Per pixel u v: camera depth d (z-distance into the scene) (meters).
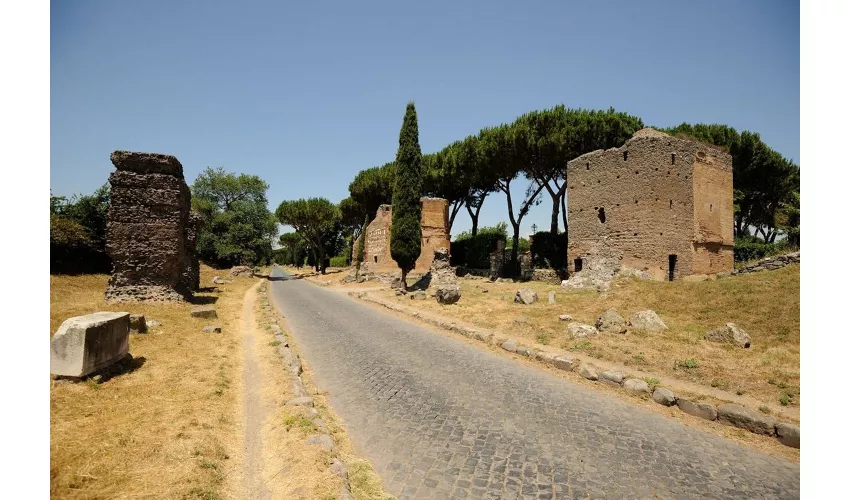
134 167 14.16
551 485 3.97
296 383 6.70
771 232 36.53
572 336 9.70
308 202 43.88
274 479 3.88
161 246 14.33
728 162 22.88
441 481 4.03
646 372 7.35
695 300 12.27
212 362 7.61
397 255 23.69
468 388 6.94
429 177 35.09
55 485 3.35
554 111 26.03
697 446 4.87
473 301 16.61
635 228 20.94
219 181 50.44
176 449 4.16
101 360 6.36
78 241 22.16
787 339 8.32
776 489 3.98
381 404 6.21
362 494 3.76
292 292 25.38
